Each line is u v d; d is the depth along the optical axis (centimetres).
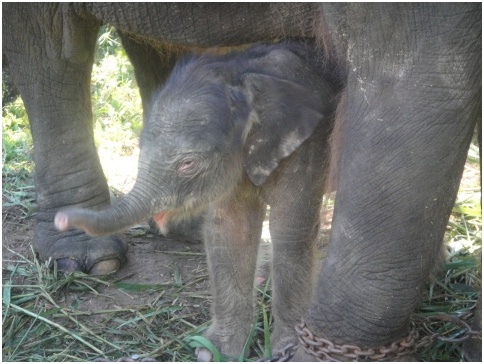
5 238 339
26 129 438
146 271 314
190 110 235
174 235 337
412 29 200
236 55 254
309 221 253
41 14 294
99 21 300
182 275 310
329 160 246
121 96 465
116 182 385
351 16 209
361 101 210
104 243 312
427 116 201
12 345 267
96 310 287
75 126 311
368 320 216
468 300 274
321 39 248
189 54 264
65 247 311
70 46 298
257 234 261
